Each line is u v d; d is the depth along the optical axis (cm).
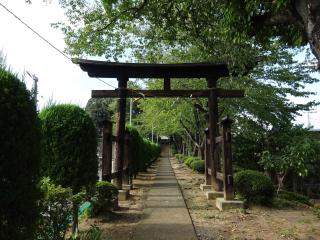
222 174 977
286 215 841
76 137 634
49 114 639
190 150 3588
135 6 789
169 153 7069
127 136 1334
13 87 349
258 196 934
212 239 609
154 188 1384
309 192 1941
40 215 383
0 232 316
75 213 545
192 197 1129
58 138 627
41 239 438
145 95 1132
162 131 3319
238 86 1522
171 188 1379
